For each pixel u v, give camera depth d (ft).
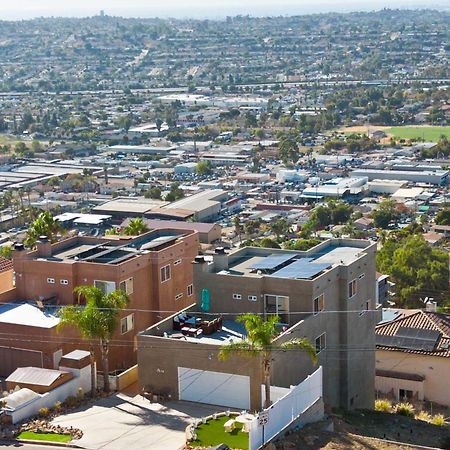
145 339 228.43
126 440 201.05
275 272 253.85
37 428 207.31
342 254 274.77
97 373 242.58
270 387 212.02
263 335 208.13
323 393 247.70
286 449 187.42
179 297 290.15
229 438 196.44
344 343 257.55
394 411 266.16
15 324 252.01
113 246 293.64
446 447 224.33
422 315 313.73
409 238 636.07
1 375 254.88
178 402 223.71
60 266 270.26
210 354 220.43
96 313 231.91
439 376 289.12
